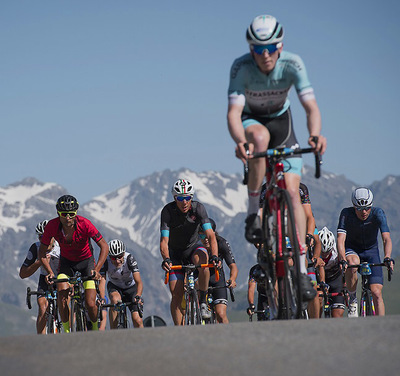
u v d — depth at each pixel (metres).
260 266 15.28
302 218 14.28
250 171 14.26
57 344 9.52
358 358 7.46
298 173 14.44
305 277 13.37
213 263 22.59
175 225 23.98
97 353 8.54
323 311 27.52
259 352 8.07
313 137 13.49
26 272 27.61
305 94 13.95
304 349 8.14
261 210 15.83
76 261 23.97
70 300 22.80
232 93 14.05
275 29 13.48
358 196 25.78
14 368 7.64
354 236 26.59
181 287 23.75
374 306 25.17
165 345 8.94
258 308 28.61
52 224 23.14
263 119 14.77
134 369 7.35
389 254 25.48
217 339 9.23
